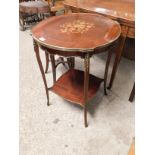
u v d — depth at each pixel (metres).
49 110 1.53
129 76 1.92
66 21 1.43
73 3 1.73
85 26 1.34
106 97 1.66
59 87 1.49
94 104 1.59
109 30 1.27
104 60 2.20
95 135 1.32
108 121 1.43
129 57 2.22
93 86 1.49
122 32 1.46
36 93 1.70
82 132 1.35
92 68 2.06
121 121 1.43
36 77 1.91
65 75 1.62
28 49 2.45
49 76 1.93
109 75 1.93
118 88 1.76
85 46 1.06
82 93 1.42
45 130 1.37
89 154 1.20
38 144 1.27
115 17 1.44
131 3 1.72
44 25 1.34
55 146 1.26
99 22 1.40
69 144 1.27
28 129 1.37
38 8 2.47
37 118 1.46
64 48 1.05
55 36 1.19
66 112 1.51
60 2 2.58
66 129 1.37
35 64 2.13
